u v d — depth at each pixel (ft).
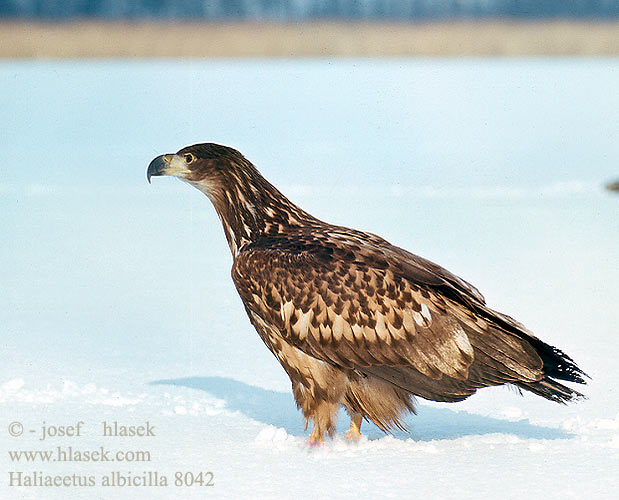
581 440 29.07
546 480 25.73
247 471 26.84
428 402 33.94
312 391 28.94
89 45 170.09
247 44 178.50
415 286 28.12
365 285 28.17
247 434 30.35
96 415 32.19
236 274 29.71
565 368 27.96
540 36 182.70
